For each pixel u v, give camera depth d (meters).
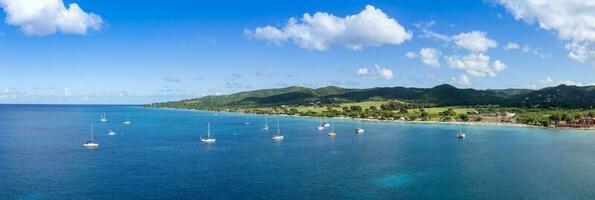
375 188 133.12
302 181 141.62
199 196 123.50
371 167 166.88
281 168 163.75
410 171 159.00
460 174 154.00
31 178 145.00
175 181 140.75
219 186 134.50
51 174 151.50
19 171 157.00
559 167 168.25
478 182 141.62
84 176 148.00
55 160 181.62
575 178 147.62
